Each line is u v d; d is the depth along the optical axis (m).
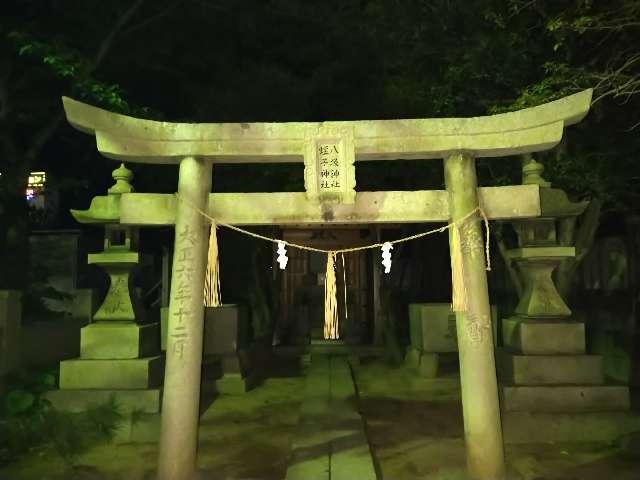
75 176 16.66
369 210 5.69
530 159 7.83
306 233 17.25
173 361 5.42
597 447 6.67
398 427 7.71
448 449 6.70
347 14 11.05
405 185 12.30
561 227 8.73
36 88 12.07
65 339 10.49
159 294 16.45
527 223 7.91
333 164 5.62
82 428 6.81
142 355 7.81
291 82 11.54
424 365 10.66
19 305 8.76
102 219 7.74
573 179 8.30
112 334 7.70
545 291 7.81
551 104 5.50
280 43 13.13
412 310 12.13
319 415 7.83
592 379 7.35
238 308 10.77
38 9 11.37
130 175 7.96
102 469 6.05
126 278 8.12
